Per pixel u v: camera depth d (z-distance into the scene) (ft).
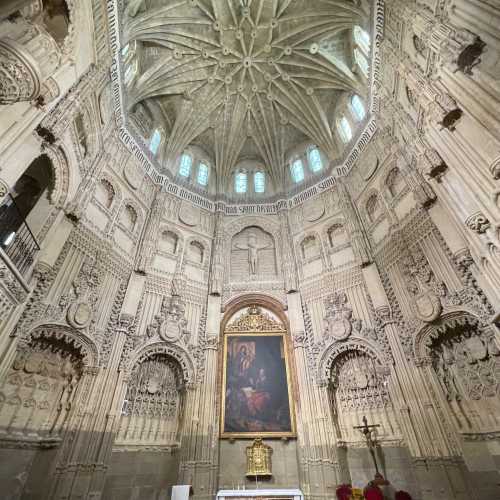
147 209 53.88
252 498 33.99
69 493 29.53
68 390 35.09
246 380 45.06
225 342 48.67
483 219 26.76
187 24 53.93
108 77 41.47
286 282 53.78
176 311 47.52
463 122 28.27
